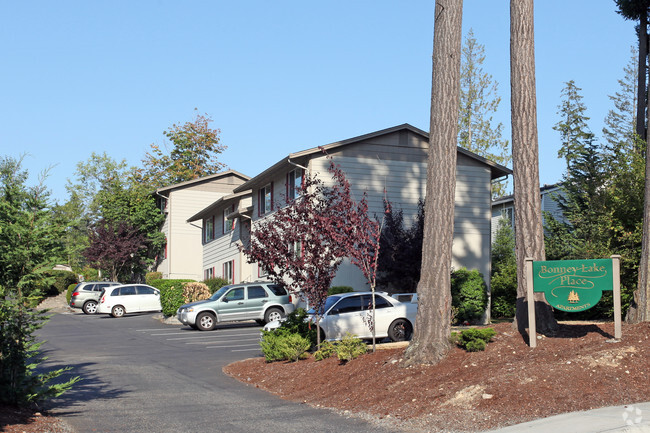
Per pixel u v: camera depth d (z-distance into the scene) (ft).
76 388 44.39
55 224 34.60
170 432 30.68
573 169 88.28
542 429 25.68
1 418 30.71
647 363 32.42
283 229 53.01
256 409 36.60
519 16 43.47
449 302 41.32
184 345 71.61
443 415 30.91
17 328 33.01
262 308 88.74
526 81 43.09
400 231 86.02
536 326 40.75
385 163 91.56
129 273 170.09
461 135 188.96
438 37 43.86
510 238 137.28
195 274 160.86
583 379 31.76
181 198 161.89
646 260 40.09
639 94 97.35
